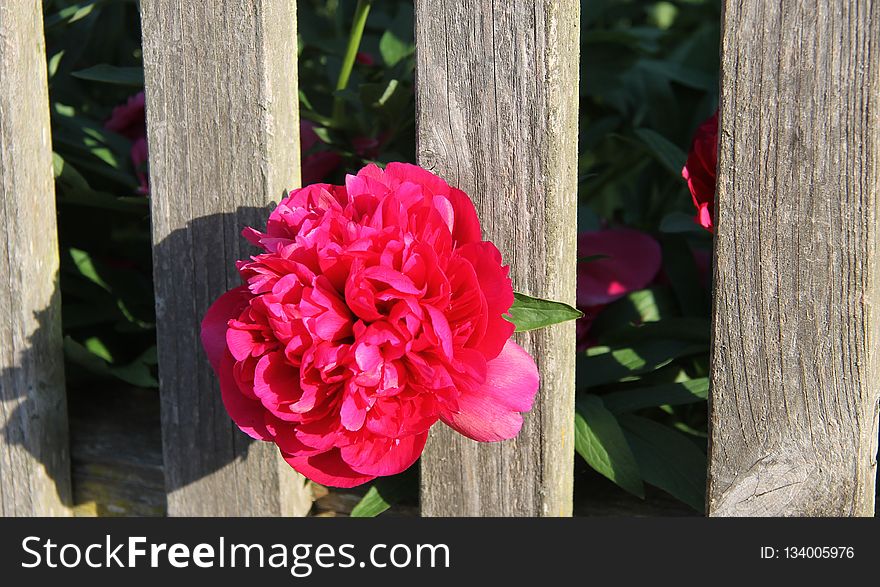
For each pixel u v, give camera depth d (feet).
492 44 2.70
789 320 2.68
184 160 2.88
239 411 2.68
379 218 2.60
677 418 3.23
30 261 3.01
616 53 3.65
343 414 2.56
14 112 2.96
